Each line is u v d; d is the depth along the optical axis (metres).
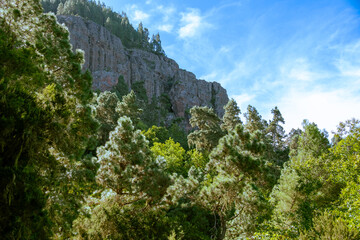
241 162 12.71
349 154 16.17
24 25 10.53
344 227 9.23
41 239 5.54
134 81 93.56
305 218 15.12
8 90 5.96
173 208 20.55
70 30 78.19
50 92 8.48
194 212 19.80
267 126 47.38
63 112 8.16
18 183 5.15
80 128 11.23
